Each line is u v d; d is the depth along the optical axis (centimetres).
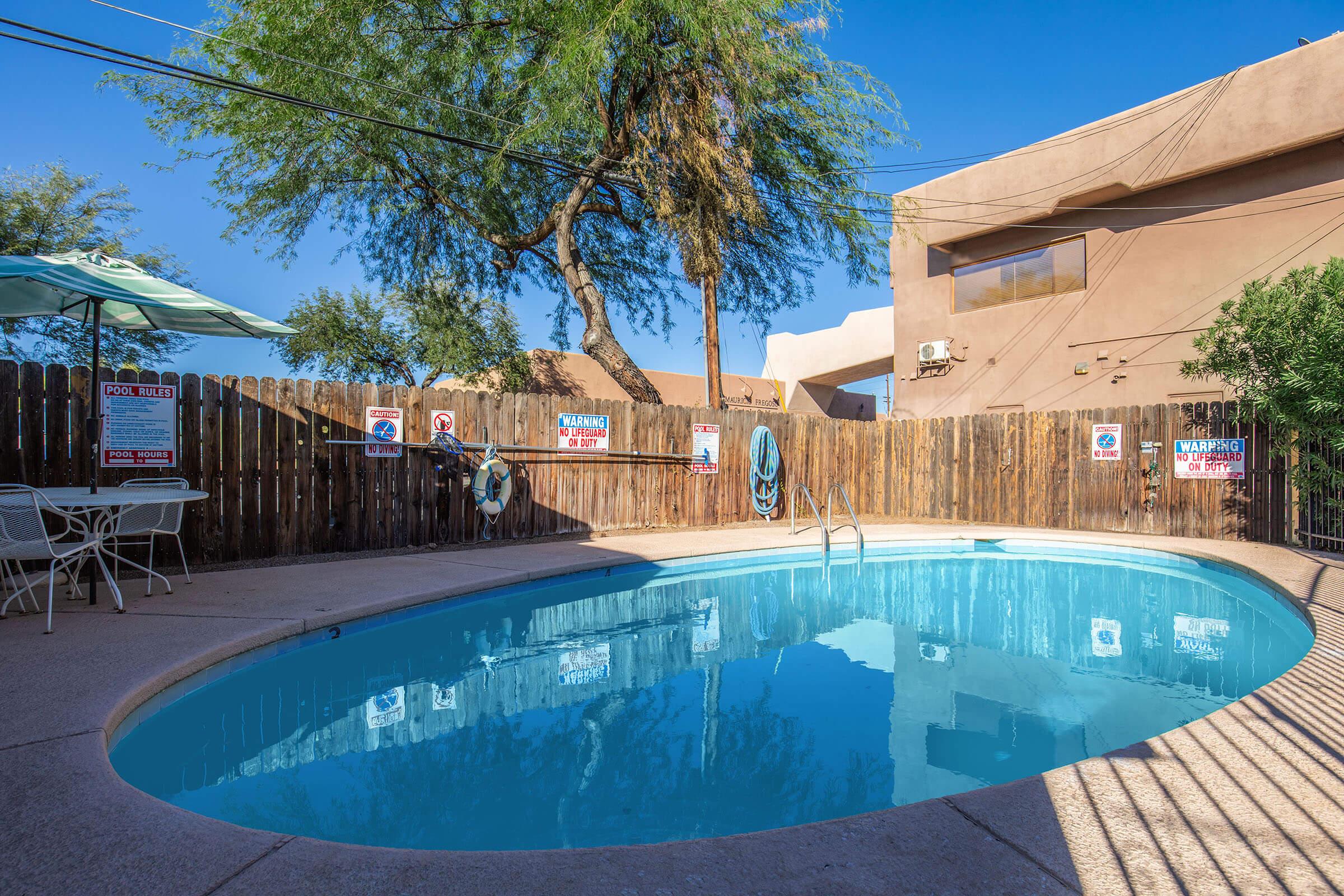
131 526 502
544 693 392
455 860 180
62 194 1498
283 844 188
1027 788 222
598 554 749
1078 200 1343
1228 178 1203
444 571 630
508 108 1184
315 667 426
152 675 327
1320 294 746
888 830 195
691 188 1170
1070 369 1394
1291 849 185
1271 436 910
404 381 2028
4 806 206
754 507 1148
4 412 564
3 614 439
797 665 449
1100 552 928
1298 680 337
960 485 1238
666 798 269
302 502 716
